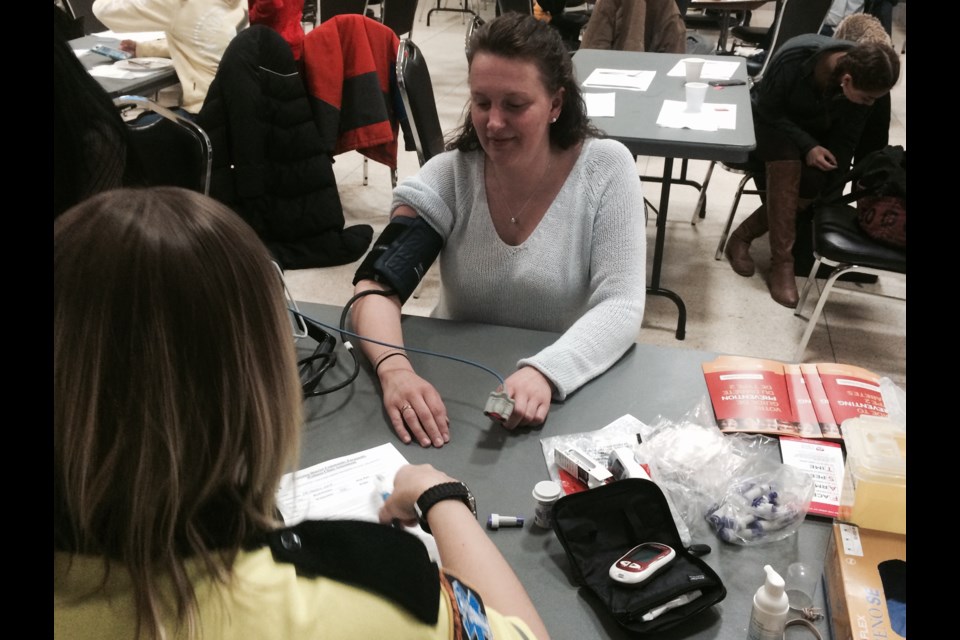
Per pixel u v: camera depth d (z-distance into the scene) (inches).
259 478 18.7
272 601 18.3
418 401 46.3
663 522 36.8
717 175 167.3
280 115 117.2
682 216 147.8
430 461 43.2
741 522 37.8
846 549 33.3
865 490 33.7
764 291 122.0
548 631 32.7
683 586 33.6
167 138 64.8
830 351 106.8
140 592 17.2
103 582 17.3
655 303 118.1
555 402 48.5
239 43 112.3
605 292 55.7
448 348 53.8
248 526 18.7
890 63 105.1
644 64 127.1
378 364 50.2
